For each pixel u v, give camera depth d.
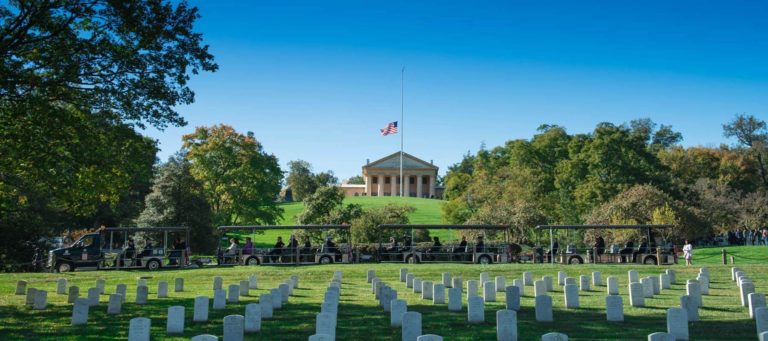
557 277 32.62
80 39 21.89
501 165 89.19
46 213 42.16
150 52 23.27
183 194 52.56
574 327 17.73
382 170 147.12
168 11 23.02
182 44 23.44
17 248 40.31
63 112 22.44
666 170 73.06
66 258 36.94
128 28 22.50
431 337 12.38
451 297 21.08
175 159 61.84
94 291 23.17
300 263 39.56
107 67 22.77
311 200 56.94
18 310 21.73
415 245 43.12
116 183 26.75
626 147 69.38
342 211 55.56
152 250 38.06
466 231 55.41
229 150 62.41
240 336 15.22
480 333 16.83
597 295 25.27
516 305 21.03
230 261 40.12
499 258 39.81
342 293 26.80
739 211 69.69
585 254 45.81
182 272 35.50
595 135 71.62
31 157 23.14
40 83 21.06
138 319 15.01
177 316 17.38
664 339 12.56
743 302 21.94
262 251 40.34
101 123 24.27
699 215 54.59
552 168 81.44
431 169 146.88
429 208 107.06
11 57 21.75
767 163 92.44
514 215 55.09
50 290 28.22
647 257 38.66
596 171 68.50
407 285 28.77
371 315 20.34
